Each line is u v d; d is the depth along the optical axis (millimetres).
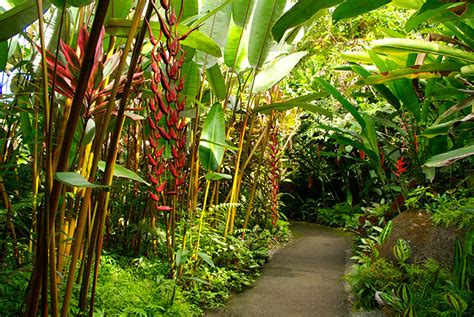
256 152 4422
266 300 2668
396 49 2340
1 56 1702
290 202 6715
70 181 1066
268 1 2758
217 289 2693
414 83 2576
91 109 1619
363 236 3932
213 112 2562
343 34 5773
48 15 2223
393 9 5535
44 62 1184
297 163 6289
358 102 4977
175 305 2113
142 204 2734
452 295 1873
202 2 2879
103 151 2529
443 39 2496
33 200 1720
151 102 1377
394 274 2551
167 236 2383
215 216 3365
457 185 3004
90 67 1175
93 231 1468
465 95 2719
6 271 1583
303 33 3398
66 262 1868
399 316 2150
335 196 6699
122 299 1916
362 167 5633
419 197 2920
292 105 3041
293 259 3766
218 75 2738
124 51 1333
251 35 2873
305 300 2668
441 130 2445
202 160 2580
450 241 2527
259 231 4449
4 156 1925
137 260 2574
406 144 3477
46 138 1181
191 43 1935
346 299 2682
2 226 1769
